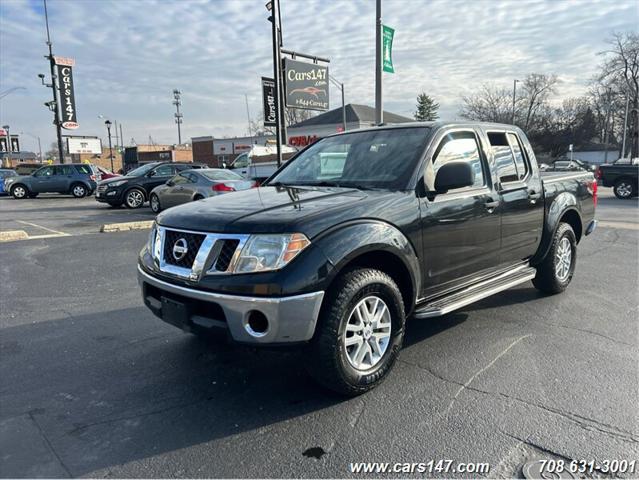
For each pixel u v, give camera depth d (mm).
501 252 4598
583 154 76000
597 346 4188
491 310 5207
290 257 2969
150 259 3592
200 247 3152
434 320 4914
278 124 13188
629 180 19375
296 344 3010
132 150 49094
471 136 4438
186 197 14109
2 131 67438
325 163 4480
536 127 65000
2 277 6844
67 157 70250
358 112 42844
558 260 5586
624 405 3203
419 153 3896
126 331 4715
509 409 3176
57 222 13344
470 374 3688
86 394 3465
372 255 3391
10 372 3822
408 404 3258
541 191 5148
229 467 2637
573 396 3328
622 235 10125
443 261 3904
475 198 4176
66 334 4637
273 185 4480
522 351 4102
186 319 3213
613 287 6043
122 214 15344
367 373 3340
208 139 55625
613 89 59812
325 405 3270
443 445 2803
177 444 2852
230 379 3684
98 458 2723
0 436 2939
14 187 23078
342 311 3115
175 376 3746
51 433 2973
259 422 3074
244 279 2945
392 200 3547
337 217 3211
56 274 7012
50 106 31703
